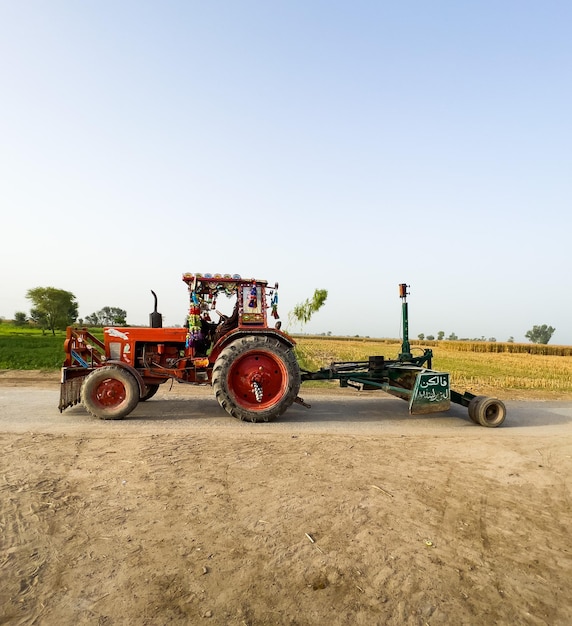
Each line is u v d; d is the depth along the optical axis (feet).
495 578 9.41
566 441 21.86
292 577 9.07
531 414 31.01
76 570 9.04
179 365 27.27
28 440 18.48
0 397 30.94
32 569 9.02
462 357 104.73
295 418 26.63
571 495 14.35
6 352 70.23
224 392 24.77
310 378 28.14
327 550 10.18
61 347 86.94
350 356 82.64
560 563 10.13
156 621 7.63
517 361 93.20
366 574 9.29
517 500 13.75
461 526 11.77
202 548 10.03
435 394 26.05
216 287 27.25
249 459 16.60
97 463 15.56
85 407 24.91
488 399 25.63
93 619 7.63
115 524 10.99
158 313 28.37
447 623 7.92
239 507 12.25
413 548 10.46
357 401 34.19
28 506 11.78
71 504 12.05
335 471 15.58
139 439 19.15
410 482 14.85
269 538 10.61
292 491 13.53
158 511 11.79
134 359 27.37
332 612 8.06
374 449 18.84
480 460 17.78
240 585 8.72
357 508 12.50
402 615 8.07
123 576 8.87
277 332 26.50
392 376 28.53
